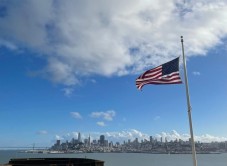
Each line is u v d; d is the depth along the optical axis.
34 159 33.84
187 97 21.30
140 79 22.55
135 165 174.12
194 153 20.30
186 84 21.50
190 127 20.73
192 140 20.52
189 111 21.02
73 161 33.88
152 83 22.23
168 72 22.08
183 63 21.80
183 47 21.91
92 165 29.41
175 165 180.75
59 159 34.38
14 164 29.88
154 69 22.42
